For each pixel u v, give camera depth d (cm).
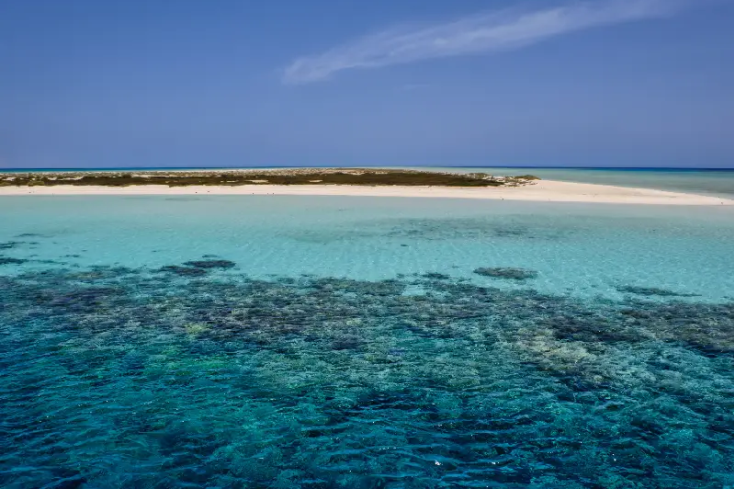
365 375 794
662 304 1159
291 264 1538
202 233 2038
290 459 579
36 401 702
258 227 2189
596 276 1402
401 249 1755
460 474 555
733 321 1045
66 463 565
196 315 1070
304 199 3375
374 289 1279
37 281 1326
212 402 707
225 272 1439
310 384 762
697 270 1463
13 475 542
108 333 959
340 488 530
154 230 2103
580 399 717
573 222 2356
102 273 1416
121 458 576
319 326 1012
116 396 720
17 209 2772
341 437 624
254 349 892
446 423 657
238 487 530
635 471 562
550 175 10056
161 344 909
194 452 590
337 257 1633
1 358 840
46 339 926
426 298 1205
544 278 1384
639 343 926
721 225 2258
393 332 981
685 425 652
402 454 590
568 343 927
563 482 543
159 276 1388
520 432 636
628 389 747
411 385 761
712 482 544
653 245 1814
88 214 2572
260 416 671
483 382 769
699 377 787
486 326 1015
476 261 1582
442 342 931
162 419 661
